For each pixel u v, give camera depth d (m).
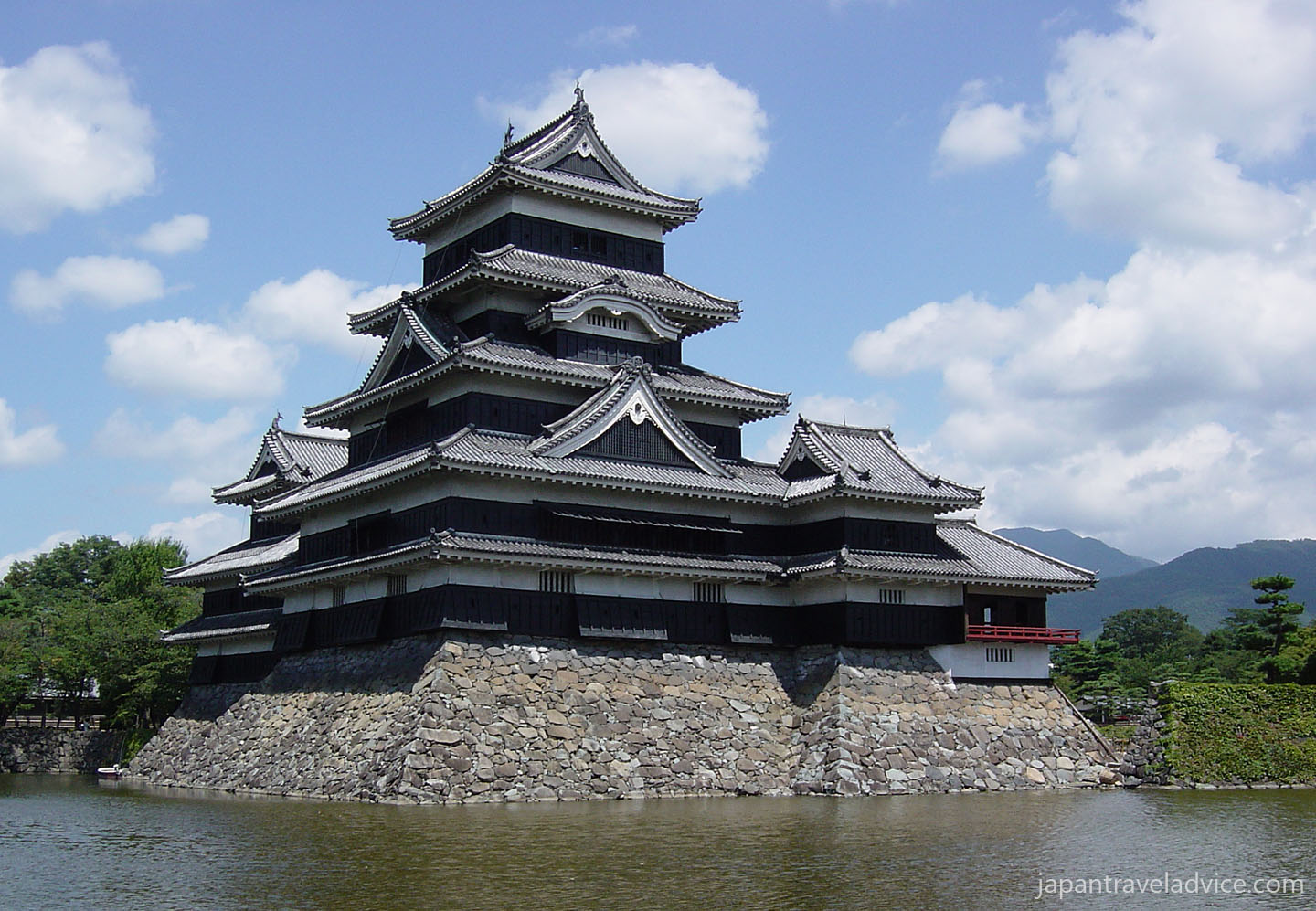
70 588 131.12
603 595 58.34
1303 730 64.81
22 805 54.31
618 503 60.12
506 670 54.38
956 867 35.38
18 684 88.19
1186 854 38.38
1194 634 173.62
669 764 55.78
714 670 60.44
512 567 56.06
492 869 34.12
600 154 69.88
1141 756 63.72
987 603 66.12
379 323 69.62
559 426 59.28
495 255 63.22
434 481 56.78
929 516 65.25
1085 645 116.81
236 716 67.44
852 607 61.12
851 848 38.31
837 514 62.56
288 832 41.28
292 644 66.38
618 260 68.94
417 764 49.88
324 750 56.53
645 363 65.00
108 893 31.78
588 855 36.28
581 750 54.03
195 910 29.61
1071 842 40.62
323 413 68.88
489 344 61.03
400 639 57.66
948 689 62.75
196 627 79.56
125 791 63.19
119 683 88.56
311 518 67.62
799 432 66.00
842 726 58.09
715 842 39.12
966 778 59.56
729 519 63.69
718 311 67.94
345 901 30.25
